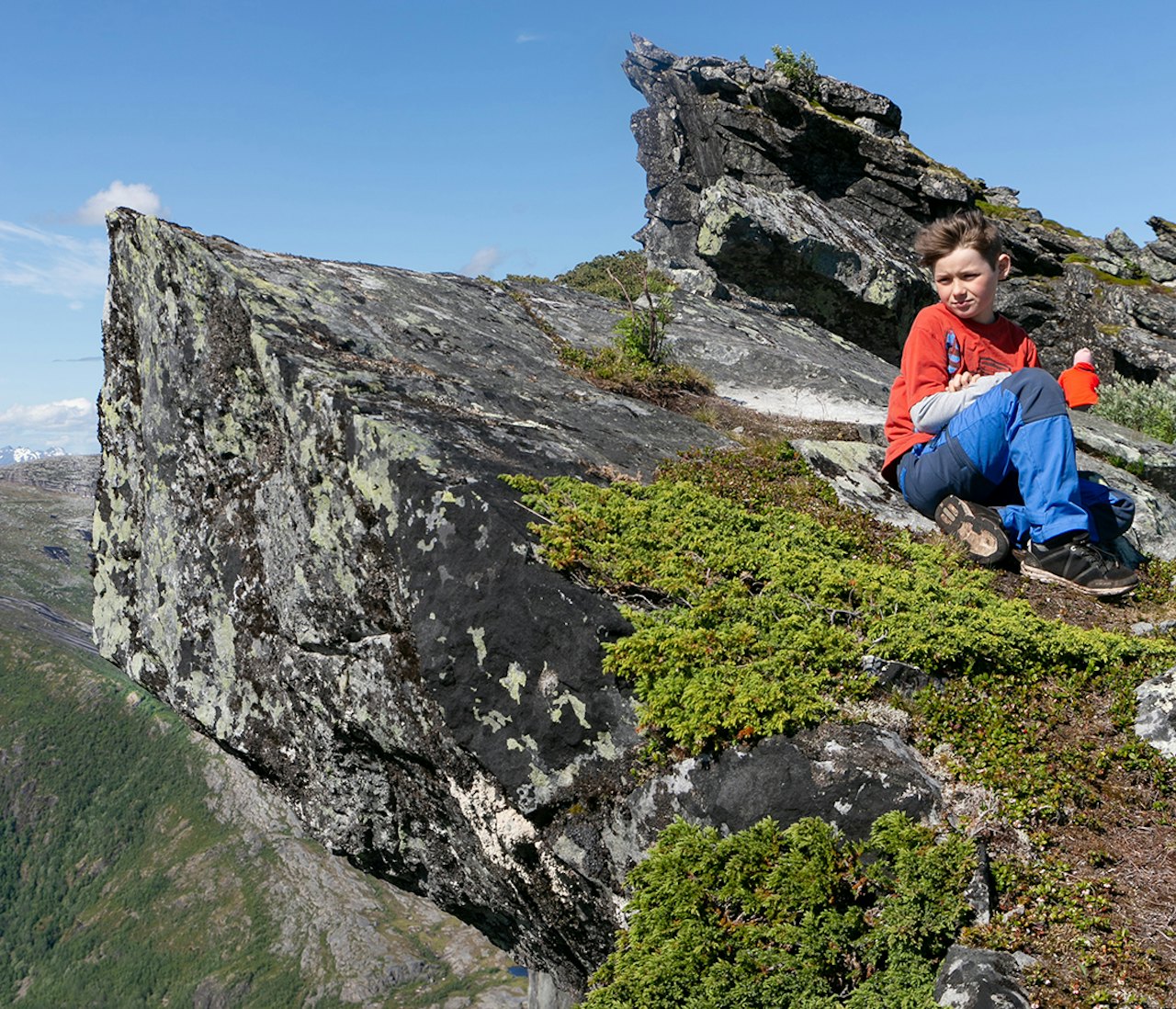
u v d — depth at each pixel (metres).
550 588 4.68
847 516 6.61
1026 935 3.52
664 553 5.24
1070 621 5.58
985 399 5.85
